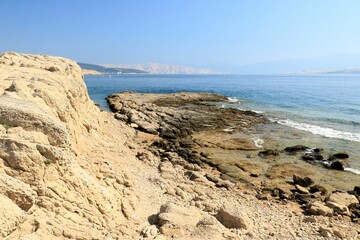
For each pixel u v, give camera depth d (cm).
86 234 941
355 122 4162
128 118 3991
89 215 1042
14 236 740
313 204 1834
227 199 1867
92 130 2122
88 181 1114
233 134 3494
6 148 899
